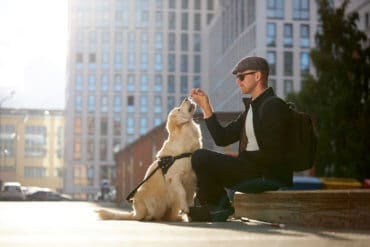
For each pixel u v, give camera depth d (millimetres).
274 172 6992
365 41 38125
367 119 35688
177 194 7195
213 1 123188
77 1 125188
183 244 4480
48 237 5148
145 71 123750
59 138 133500
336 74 36844
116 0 124875
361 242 4672
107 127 124125
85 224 6844
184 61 122938
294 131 6875
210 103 7508
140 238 5012
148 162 42375
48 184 131875
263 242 4641
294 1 80688
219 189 7273
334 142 35750
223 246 4355
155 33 123688
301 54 80812
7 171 129125
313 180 30422
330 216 6395
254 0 81875
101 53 124625
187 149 7297
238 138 7527
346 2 38688
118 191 64062
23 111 131125
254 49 81188
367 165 35250
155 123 123500
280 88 80250
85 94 124312
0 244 4477
